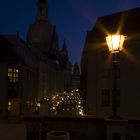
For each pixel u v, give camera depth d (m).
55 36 126.38
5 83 38.16
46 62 67.94
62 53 136.38
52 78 79.31
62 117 11.99
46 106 15.13
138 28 32.28
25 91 42.09
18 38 46.00
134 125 11.19
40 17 129.50
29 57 48.97
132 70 31.12
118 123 9.23
